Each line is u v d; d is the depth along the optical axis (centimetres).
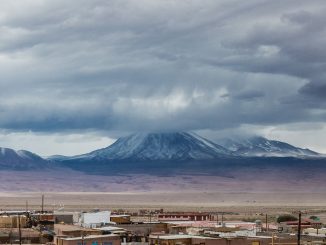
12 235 14300
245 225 19488
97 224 17612
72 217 19300
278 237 14300
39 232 14688
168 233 15662
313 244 13350
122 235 14025
